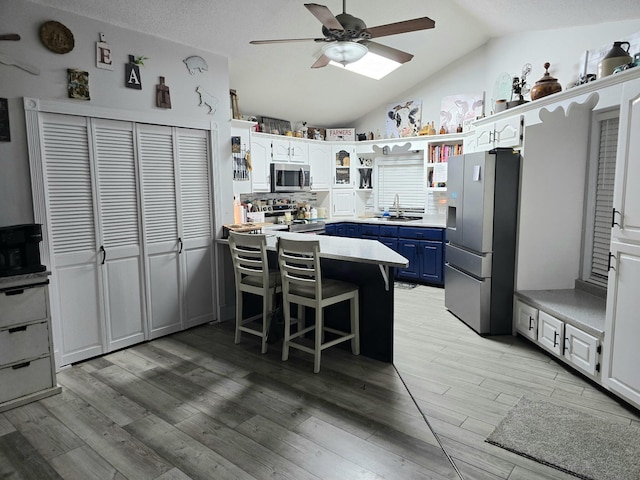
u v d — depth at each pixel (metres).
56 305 3.04
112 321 3.37
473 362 3.15
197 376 2.95
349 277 3.35
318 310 2.93
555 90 3.29
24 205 2.85
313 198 6.62
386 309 3.13
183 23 3.41
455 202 4.16
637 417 2.38
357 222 6.12
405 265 2.73
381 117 6.38
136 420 2.41
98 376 2.96
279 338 3.61
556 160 3.52
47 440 2.23
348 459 2.04
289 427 2.32
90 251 3.20
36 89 2.84
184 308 3.87
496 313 3.68
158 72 3.48
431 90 5.81
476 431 2.27
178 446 2.16
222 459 2.06
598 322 2.76
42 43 2.84
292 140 5.80
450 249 4.31
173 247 3.74
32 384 2.62
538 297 3.40
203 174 3.92
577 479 1.90
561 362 3.14
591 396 2.63
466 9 4.30
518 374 2.95
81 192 3.12
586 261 3.60
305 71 4.93
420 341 3.57
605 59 2.73
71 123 3.03
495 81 5.02
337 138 6.50
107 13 3.07
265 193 5.95
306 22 4.01
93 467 2.02
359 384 2.81
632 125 2.29
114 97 3.22
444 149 5.60
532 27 4.17
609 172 3.33
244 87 5.01
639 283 2.27
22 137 2.80
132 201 3.43
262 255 3.22
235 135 4.90
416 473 1.94
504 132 3.75
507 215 3.58
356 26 2.72
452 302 4.30
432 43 4.98
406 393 2.68
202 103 3.82
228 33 3.72
